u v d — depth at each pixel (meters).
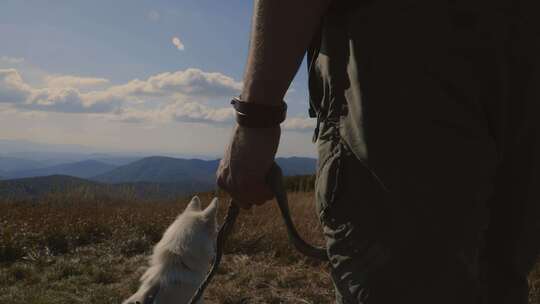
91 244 8.28
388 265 1.04
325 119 1.21
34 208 10.43
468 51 1.05
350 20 1.12
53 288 5.96
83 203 11.51
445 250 1.02
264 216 9.86
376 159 1.06
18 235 7.76
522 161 1.12
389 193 1.05
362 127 1.08
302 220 9.39
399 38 1.06
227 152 1.28
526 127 1.09
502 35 1.05
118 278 6.47
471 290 1.04
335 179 1.14
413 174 1.04
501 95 1.07
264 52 1.13
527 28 1.07
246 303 5.52
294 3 1.09
